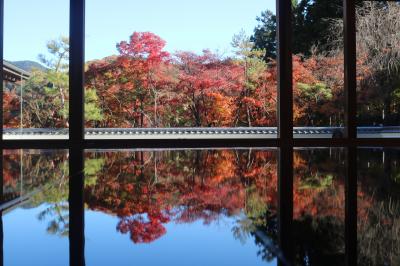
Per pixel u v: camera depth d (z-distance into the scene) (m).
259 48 8.91
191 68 8.66
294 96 7.54
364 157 2.70
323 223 0.74
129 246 0.61
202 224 0.74
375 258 0.53
